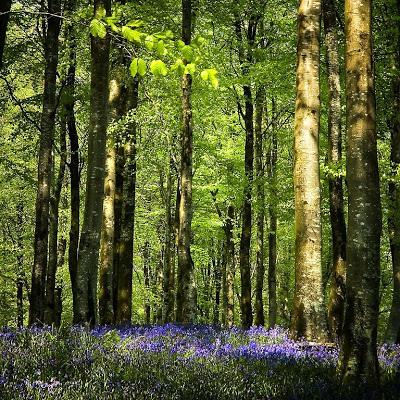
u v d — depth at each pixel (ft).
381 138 59.72
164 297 92.63
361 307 18.67
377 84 54.29
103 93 35.12
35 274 39.29
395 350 30.07
